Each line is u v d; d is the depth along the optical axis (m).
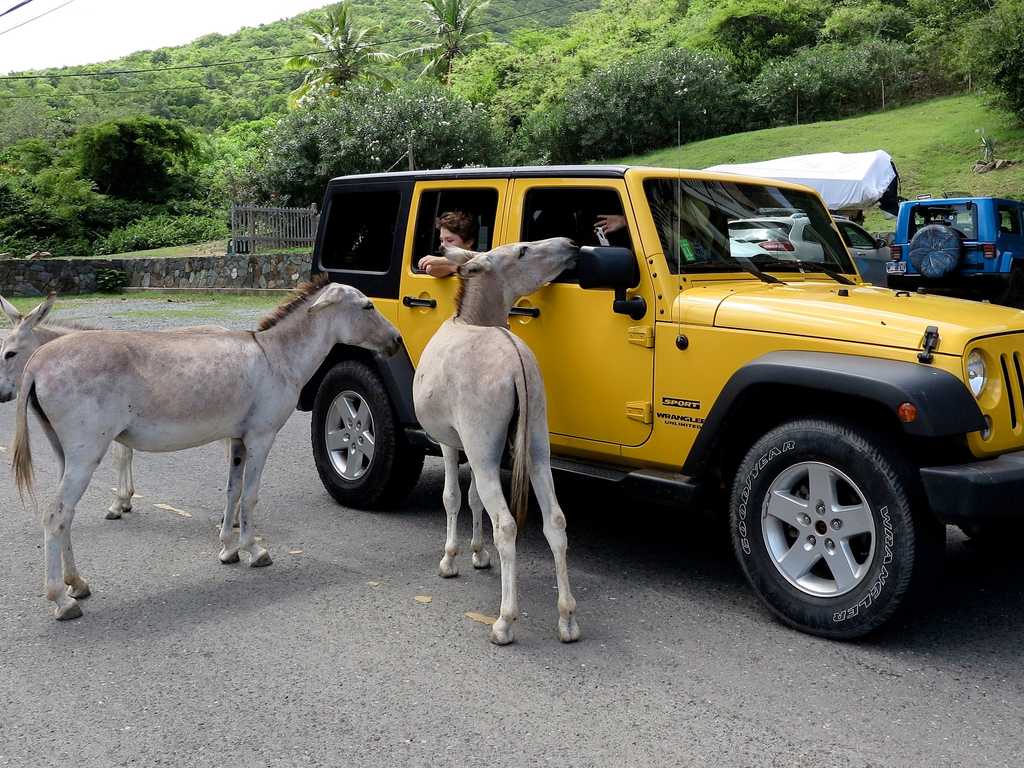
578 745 3.22
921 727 3.34
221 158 49.22
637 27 53.66
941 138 28.02
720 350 4.39
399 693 3.62
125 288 25.75
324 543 5.56
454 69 54.09
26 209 34.62
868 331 4.03
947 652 3.99
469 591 4.76
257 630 4.26
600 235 4.96
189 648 4.06
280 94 88.69
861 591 3.92
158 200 40.62
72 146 42.38
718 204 5.18
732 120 35.50
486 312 4.75
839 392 3.91
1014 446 4.09
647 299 4.67
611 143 35.31
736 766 3.08
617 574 5.01
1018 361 4.17
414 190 5.91
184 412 4.71
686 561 5.23
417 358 5.85
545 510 4.16
